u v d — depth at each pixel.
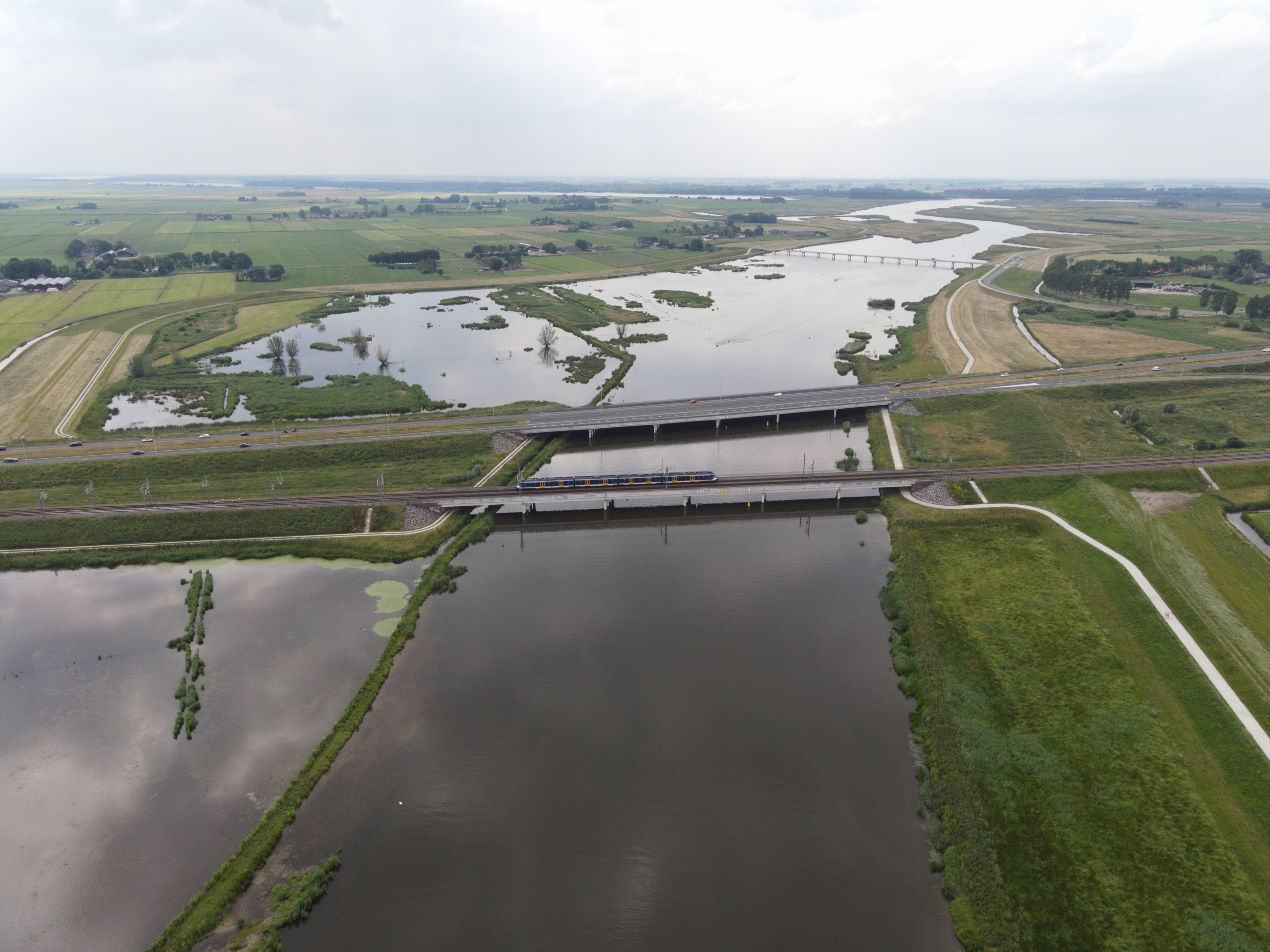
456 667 106.19
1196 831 78.06
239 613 119.44
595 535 149.25
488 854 77.00
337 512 148.00
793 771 87.62
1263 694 95.75
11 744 92.81
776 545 143.88
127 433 190.25
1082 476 161.38
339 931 69.31
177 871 75.62
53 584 129.12
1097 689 99.31
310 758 88.69
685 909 71.12
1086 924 68.75
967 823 78.31
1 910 71.81
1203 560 131.75
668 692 101.12
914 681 101.75
